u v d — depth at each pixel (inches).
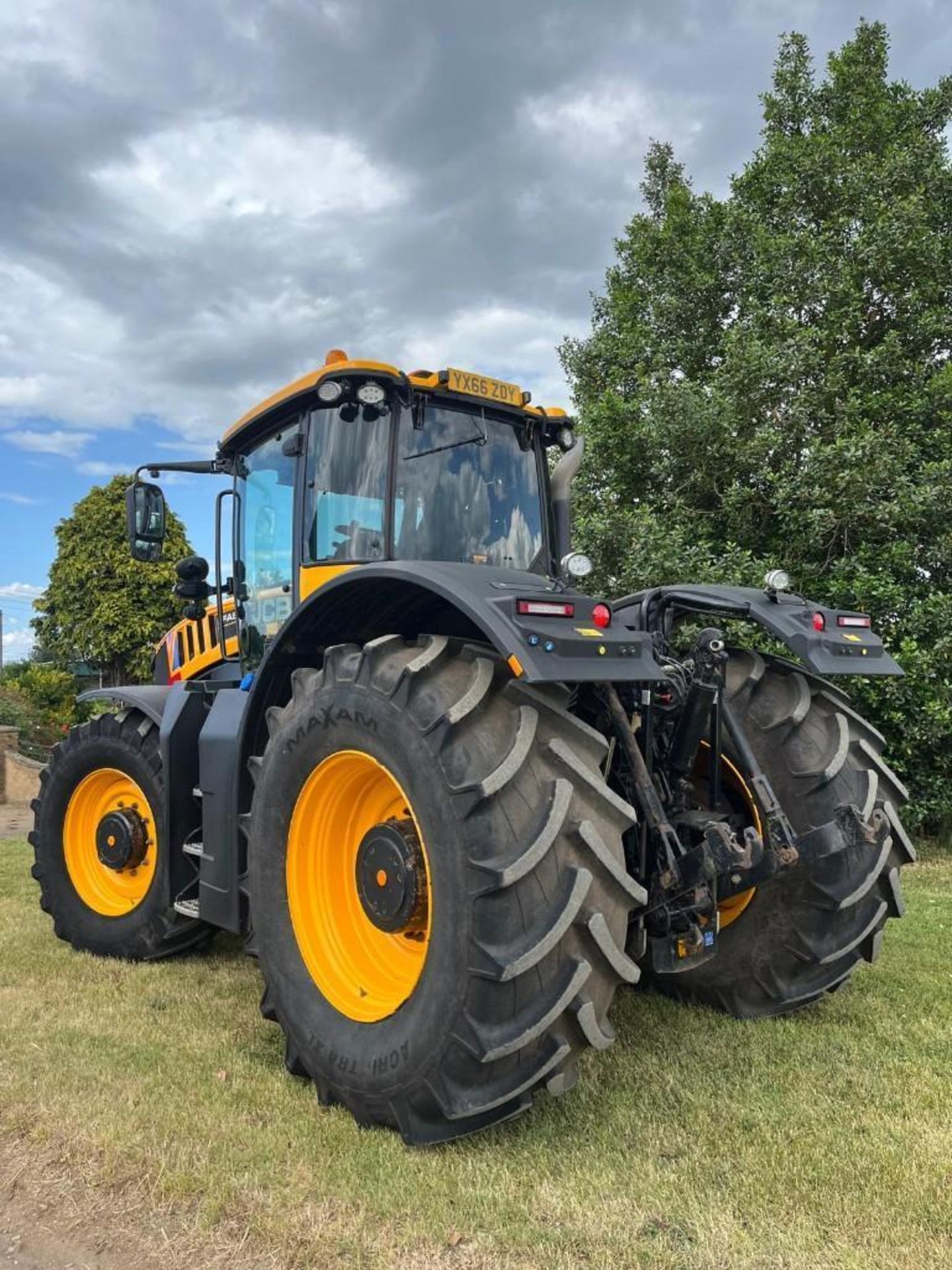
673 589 138.6
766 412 323.9
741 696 136.6
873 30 378.3
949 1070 118.2
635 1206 87.7
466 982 92.4
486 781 92.9
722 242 362.9
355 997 112.3
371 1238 83.8
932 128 372.2
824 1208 86.7
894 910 129.9
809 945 128.9
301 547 146.0
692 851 110.6
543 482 158.1
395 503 138.0
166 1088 114.2
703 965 139.3
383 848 108.7
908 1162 94.3
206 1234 85.4
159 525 177.9
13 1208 91.3
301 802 118.5
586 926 93.6
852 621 131.9
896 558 291.9
